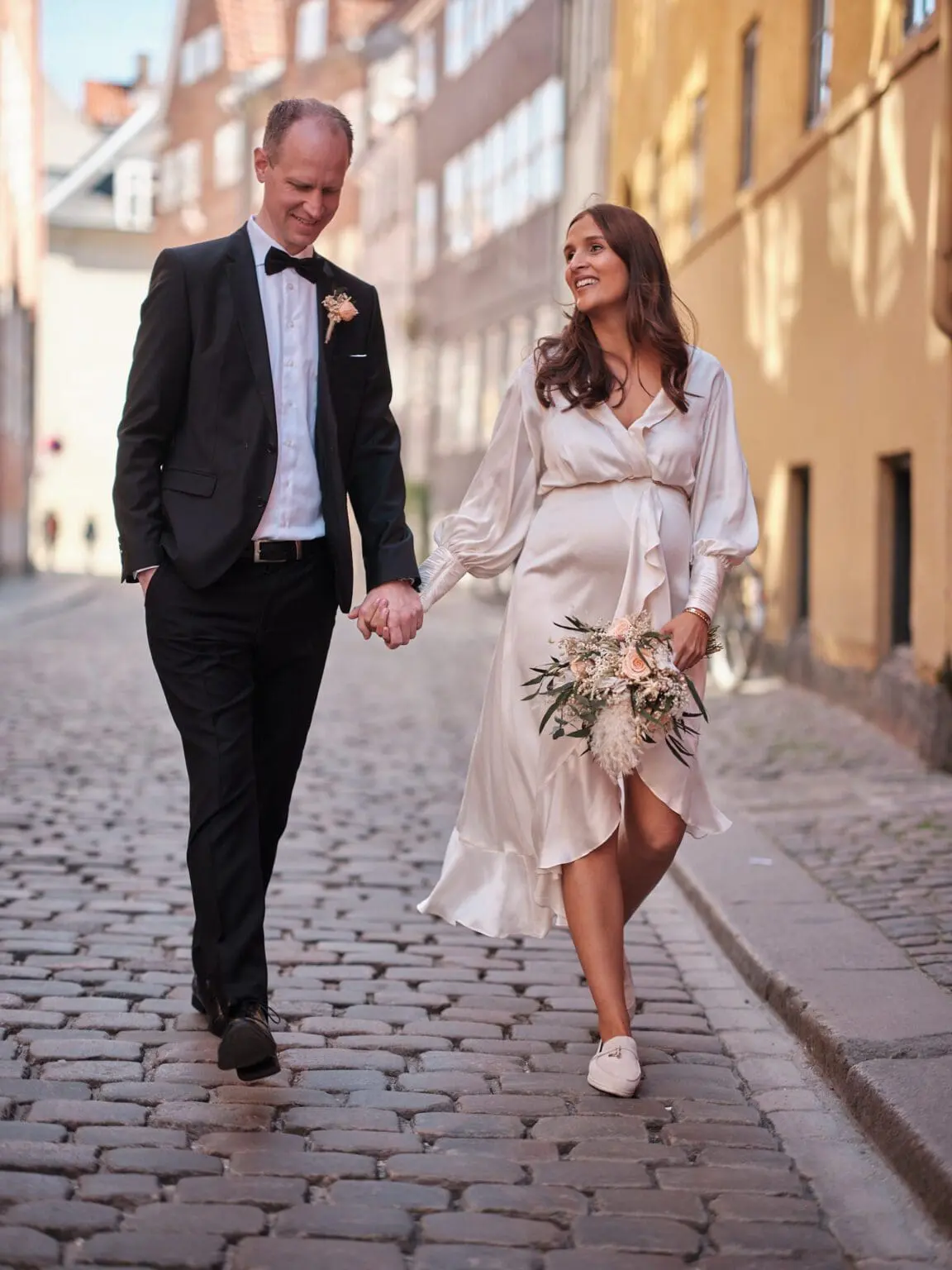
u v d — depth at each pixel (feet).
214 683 12.67
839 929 17.43
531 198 95.09
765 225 44.88
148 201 191.72
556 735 12.59
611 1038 13.00
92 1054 13.24
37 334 129.59
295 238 12.77
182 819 24.21
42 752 30.58
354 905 19.15
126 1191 10.52
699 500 13.44
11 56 113.50
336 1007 15.05
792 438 42.04
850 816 24.43
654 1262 9.91
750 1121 12.45
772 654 44.32
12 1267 9.40
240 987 12.19
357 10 154.40
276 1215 10.31
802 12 41.65
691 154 55.93
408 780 28.99
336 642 62.54
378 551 13.29
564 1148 11.75
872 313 34.81
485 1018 14.89
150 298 12.61
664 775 13.14
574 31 85.20
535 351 13.56
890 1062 12.78
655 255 13.25
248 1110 12.12
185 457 12.69
